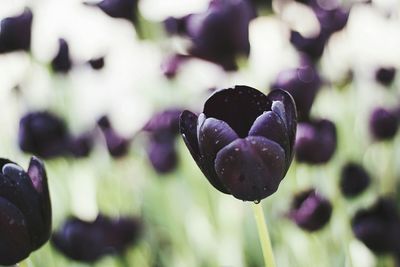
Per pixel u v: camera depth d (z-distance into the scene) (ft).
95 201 3.28
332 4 3.20
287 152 1.94
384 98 3.43
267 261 2.00
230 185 1.94
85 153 3.13
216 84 3.38
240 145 1.90
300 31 3.20
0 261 2.04
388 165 3.21
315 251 2.78
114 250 2.97
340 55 3.24
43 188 2.05
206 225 3.37
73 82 3.36
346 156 3.14
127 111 3.63
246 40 2.92
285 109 1.96
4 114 3.37
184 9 3.55
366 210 2.79
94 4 3.45
